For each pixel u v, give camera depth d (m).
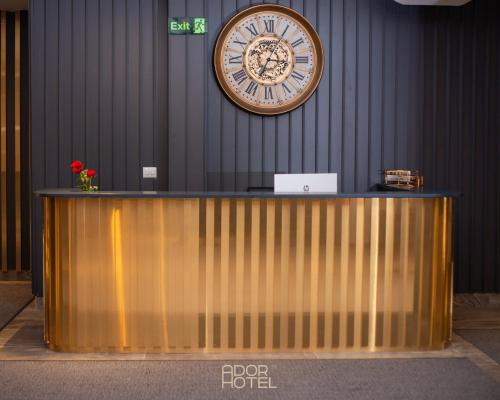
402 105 6.19
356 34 6.14
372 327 4.55
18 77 7.19
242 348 4.52
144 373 4.10
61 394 3.73
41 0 5.93
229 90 6.02
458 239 6.24
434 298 4.61
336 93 6.14
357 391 3.81
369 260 4.53
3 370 4.15
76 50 5.97
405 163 6.20
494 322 5.53
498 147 6.25
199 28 5.93
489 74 6.23
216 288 4.48
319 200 4.49
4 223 7.24
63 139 5.99
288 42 6.06
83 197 4.41
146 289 4.47
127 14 5.99
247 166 6.10
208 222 4.46
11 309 5.85
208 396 3.72
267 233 4.47
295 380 3.99
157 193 4.40
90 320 4.49
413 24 6.19
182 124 5.96
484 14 6.22
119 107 6.02
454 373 4.14
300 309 4.52
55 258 4.51
